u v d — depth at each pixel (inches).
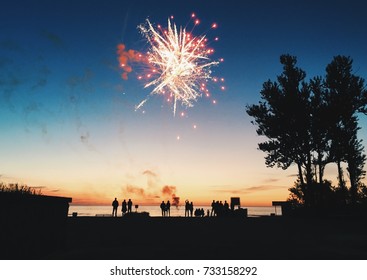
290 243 418.3
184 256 323.3
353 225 723.4
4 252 279.7
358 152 1176.8
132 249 368.5
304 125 1162.0
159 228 629.6
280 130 1192.2
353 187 1190.9
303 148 1171.9
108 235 504.1
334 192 1195.9
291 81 1196.5
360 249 374.3
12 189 366.6
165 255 328.2
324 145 1145.4
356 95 1147.3
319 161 1155.3
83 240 446.0
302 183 1188.5
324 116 1135.0
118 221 803.4
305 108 1165.7
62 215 382.9
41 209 339.3
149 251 353.1
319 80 1187.9
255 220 887.1
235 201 1140.5
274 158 1211.2
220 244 407.2
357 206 1047.6
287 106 1168.8
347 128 1168.2
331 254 335.9
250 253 340.5
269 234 529.3
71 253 345.4
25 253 308.0
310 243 418.3
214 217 1051.9
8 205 288.5
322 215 990.4
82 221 788.6
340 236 502.0
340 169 1203.2
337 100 1139.9
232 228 639.1
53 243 358.3
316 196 1139.3
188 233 539.2
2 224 279.6
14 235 294.0
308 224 748.0
